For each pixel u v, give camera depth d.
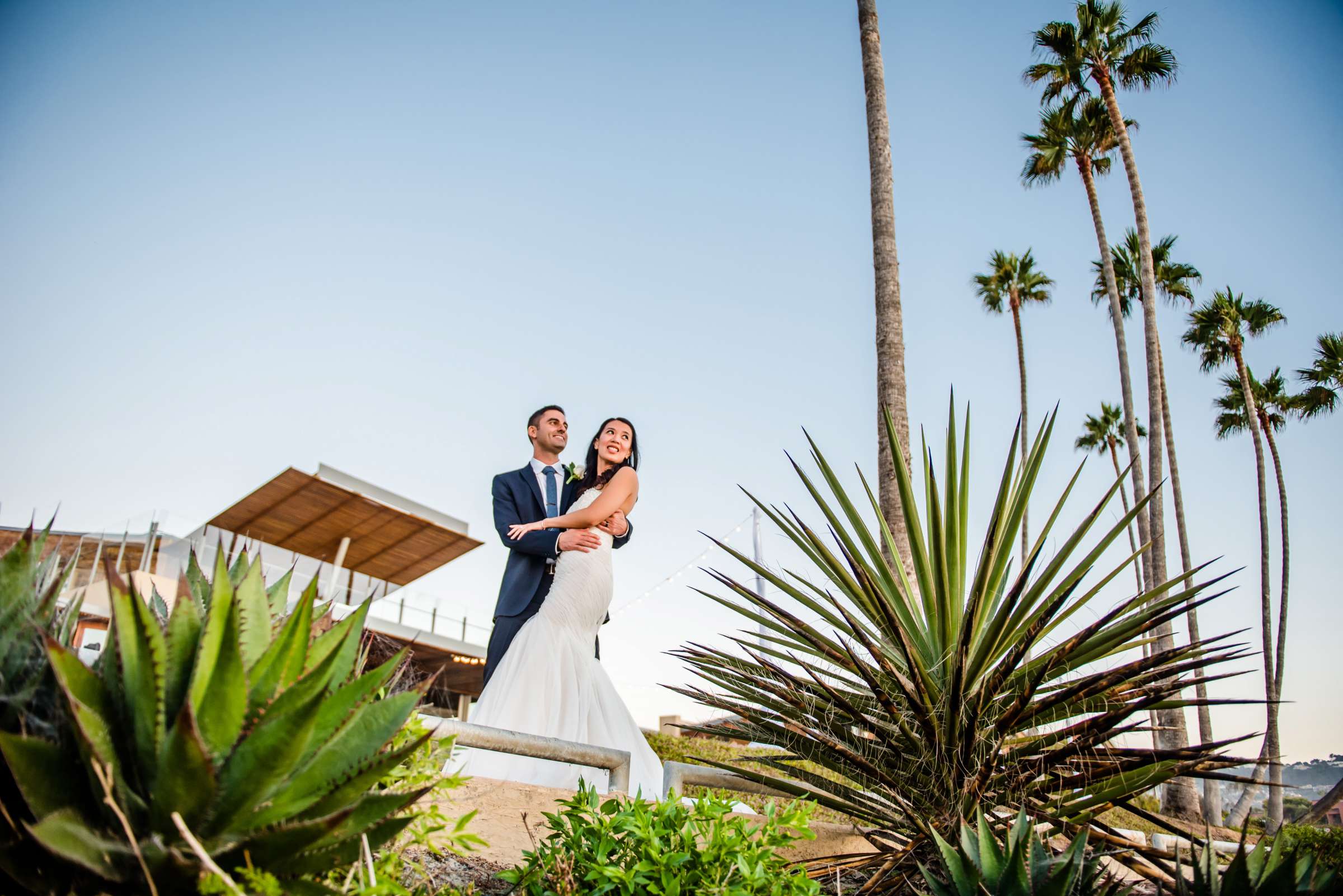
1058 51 22.33
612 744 3.89
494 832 2.74
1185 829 2.70
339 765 1.67
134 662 1.54
